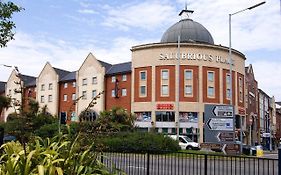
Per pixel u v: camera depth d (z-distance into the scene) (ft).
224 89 217.15
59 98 257.96
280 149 21.48
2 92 301.02
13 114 15.75
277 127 414.41
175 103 206.69
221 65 216.95
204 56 213.05
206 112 88.99
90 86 238.89
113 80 229.66
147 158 31.32
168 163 34.09
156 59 213.05
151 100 211.41
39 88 269.03
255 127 266.36
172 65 210.18
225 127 88.43
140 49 219.20
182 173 33.50
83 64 245.45
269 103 354.54
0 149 19.15
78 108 241.35
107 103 229.25
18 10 47.42
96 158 16.78
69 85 253.24
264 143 270.46
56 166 14.66
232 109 89.20
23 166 14.44
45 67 268.21
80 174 15.34
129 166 34.88
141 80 216.33
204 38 235.61
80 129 16.12
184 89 208.03
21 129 15.46
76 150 15.56
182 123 204.85
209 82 212.43
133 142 80.69
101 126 16.37
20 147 16.71
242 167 39.60
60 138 17.24
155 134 91.09
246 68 263.49
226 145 87.51
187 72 209.97
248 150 113.70
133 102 216.95
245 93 240.53
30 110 16.24
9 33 46.75
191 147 143.84
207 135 88.53
